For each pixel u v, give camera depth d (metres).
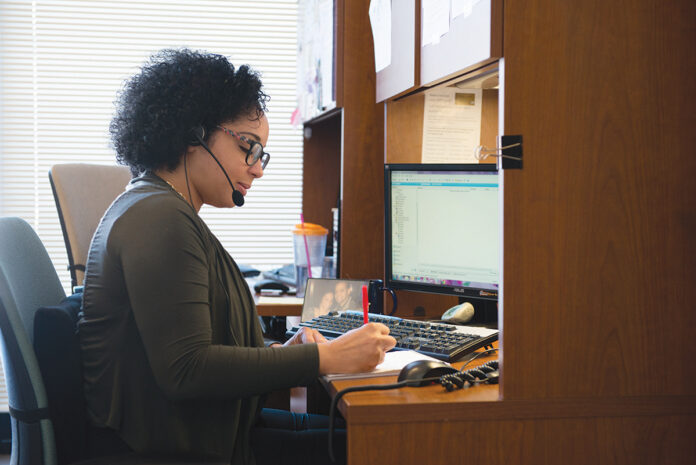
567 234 0.93
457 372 1.01
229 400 1.04
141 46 2.94
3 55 2.84
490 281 1.45
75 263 2.04
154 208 1.00
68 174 2.07
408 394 0.94
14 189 2.87
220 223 3.01
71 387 1.03
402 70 1.46
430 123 1.67
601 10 0.93
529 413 0.92
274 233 3.05
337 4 1.84
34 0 2.85
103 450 1.03
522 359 0.92
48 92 2.88
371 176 1.87
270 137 3.03
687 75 0.94
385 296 1.69
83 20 2.89
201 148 1.14
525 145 0.92
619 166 0.94
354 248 1.86
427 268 1.57
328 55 1.92
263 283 1.99
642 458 0.95
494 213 1.45
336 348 1.04
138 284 0.95
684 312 0.95
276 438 1.23
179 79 1.12
